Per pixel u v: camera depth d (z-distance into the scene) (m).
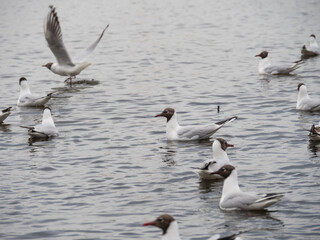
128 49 36.94
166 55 34.81
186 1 56.44
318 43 36.91
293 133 19.64
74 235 12.90
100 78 29.58
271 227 12.93
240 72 29.92
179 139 19.30
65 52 27.42
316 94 24.86
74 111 23.41
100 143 19.28
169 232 11.16
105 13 51.22
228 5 53.78
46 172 16.72
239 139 19.28
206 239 12.45
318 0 53.97
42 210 14.23
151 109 23.42
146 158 17.72
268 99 24.25
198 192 15.09
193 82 27.98
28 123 21.92
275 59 32.97
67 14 51.09
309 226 12.92
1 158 17.97
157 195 14.97
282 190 14.92
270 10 50.38
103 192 15.23
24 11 52.66
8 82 29.08
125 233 12.97
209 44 37.84
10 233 13.04
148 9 52.75
